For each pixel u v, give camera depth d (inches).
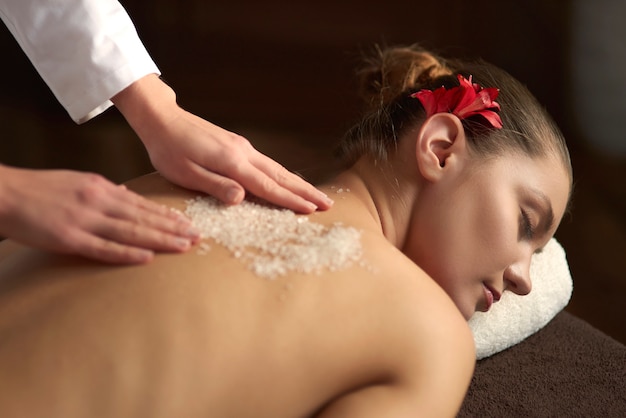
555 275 58.0
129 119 48.0
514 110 50.3
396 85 56.4
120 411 35.4
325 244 40.4
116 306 36.9
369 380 38.5
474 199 46.5
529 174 47.8
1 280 40.4
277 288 38.3
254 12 127.8
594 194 106.1
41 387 35.2
